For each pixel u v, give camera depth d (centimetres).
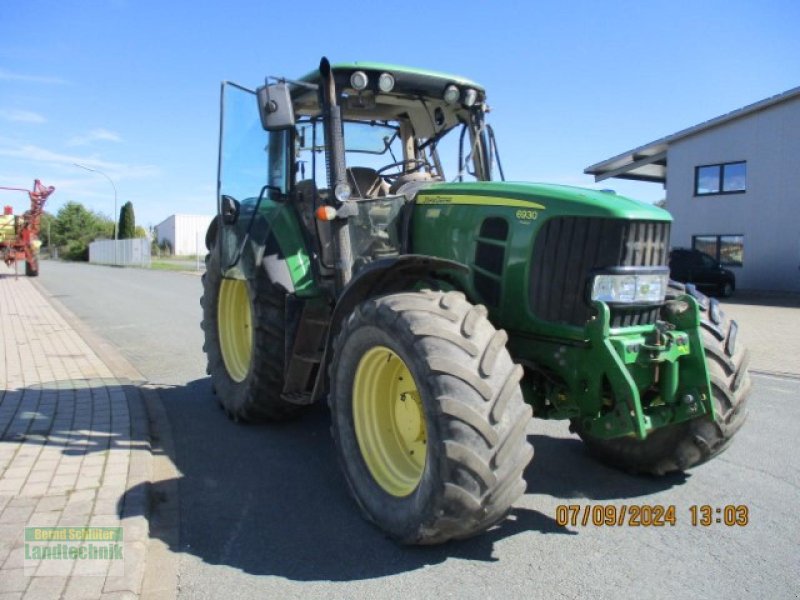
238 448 521
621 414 357
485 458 311
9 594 292
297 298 500
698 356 384
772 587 321
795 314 1666
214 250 634
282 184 536
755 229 2558
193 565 340
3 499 392
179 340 1051
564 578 328
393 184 538
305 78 490
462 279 420
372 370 383
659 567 339
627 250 370
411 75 491
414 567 339
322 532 378
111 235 7219
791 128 2441
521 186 410
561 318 381
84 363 815
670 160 2803
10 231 2720
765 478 461
